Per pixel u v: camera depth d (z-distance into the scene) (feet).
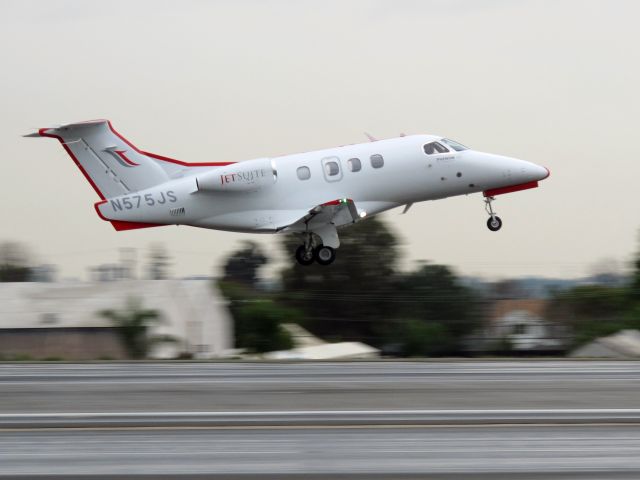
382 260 627.87
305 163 295.07
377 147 301.02
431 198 307.17
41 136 286.25
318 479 115.24
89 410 168.04
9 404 175.94
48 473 118.93
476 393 188.65
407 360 285.43
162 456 128.36
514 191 313.12
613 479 114.52
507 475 116.57
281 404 173.37
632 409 166.50
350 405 171.83
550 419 156.46
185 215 292.61
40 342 385.70
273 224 292.61
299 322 565.94
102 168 290.15
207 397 183.62
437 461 124.36
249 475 117.39
